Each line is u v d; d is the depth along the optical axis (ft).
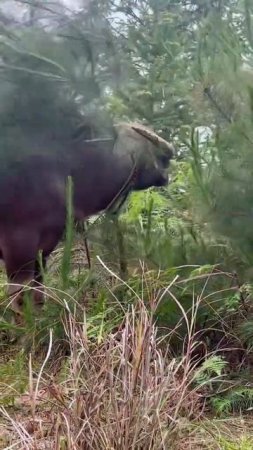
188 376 10.73
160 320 13.38
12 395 11.85
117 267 15.24
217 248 13.75
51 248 15.28
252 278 12.89
